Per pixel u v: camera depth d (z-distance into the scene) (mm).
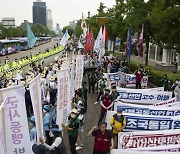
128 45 27016
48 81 17000
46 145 7121
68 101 9438
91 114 15047
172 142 8172
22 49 70250
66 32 27891
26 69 30266
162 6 20422
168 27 19562
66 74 9180
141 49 24484
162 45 28422
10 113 5707
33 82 6535
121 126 9141
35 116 6668
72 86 12750
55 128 7688
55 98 14938
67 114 9422
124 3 36625
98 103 17484
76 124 8805
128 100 15523
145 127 10172
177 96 15242
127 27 33594
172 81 20703
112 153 6914
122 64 29234
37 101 6836
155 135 8000
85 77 27453
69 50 60031
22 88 5734
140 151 6809
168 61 46469
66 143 10812
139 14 28781
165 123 10133
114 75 21031
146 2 29062
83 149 10305
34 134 7809
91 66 29797
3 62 45281
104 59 31734
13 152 5887
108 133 7660
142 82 21312
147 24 28578
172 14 18750
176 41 19703
